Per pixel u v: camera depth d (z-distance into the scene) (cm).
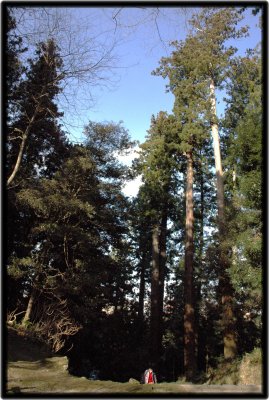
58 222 1717
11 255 1529
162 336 2461
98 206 2000
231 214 1435
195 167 2050
